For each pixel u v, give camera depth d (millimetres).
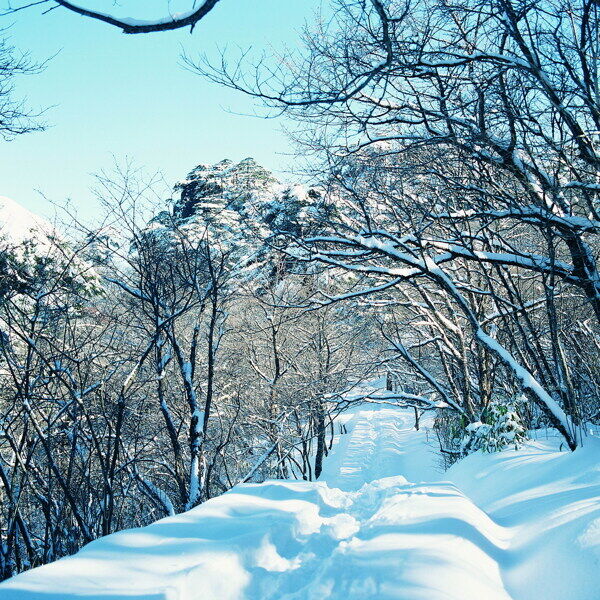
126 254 11305
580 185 8031
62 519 8000
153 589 3129
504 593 3480
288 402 22156
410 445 28266
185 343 15945
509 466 8617
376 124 9203
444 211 10203
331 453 31781
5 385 9312
